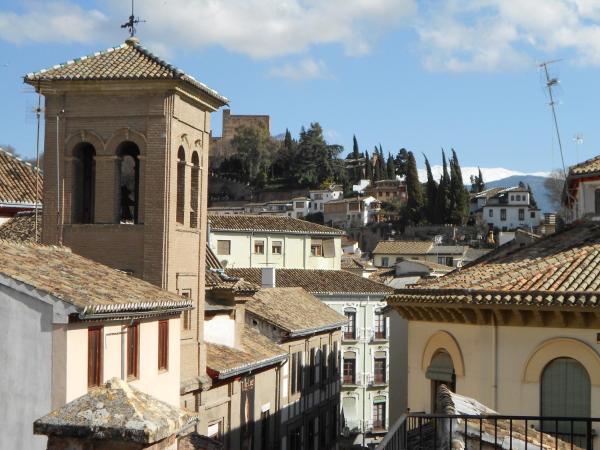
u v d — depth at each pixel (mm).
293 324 48844
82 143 32781
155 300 26641
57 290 22469
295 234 80875
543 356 22406
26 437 22062
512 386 22844
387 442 12203
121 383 8914
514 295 22297
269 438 43312
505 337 23047
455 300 23328
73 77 31812
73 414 8438
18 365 22234
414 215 164250
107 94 32156
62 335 22016
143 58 33000
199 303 34188
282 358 43469
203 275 34531
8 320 22328
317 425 54688
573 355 22000
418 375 25828
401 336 44062
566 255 24672
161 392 27922
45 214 32844
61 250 28672
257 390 41250
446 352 24875
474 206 172750
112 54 33500
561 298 21641
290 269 74062
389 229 163750
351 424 72375
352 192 193000
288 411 47438
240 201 195500
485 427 15219
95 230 32281
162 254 31641
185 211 33219
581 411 22047
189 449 23797
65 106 32625
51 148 32750
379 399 74000
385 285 74375
